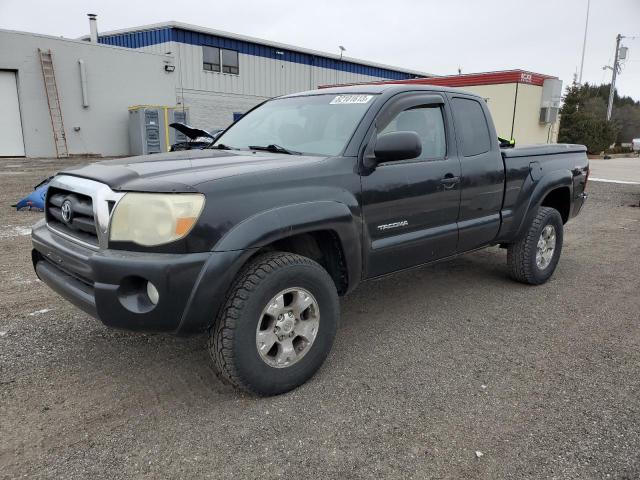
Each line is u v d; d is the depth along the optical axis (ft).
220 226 8.67
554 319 14.07
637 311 14.79
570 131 122.21
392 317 14.07
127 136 76.84
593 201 38.91
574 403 9.72
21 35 64.75
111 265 8.48
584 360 11.57
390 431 8.76
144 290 8.70
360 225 10.88
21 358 11.16
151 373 10.62
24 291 15.40
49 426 8.74
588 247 23.26
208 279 8.50
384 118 11.91
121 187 8.83
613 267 19.65
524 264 16.37
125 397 9.71
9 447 8.17
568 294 16.25
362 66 117.70
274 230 9.13
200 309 8.58
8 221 25.55
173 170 9.61
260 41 94.99
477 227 14.20
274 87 100.32
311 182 10.08
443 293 16.20
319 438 8.54
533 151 16.30
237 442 8.39
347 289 11.06
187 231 8.41
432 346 12.21
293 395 9.87
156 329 8.66
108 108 74.18
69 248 9.52
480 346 12.25
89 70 71.41
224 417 9.09
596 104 174.91
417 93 12.98
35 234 10.84
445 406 9.56
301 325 9.96
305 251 11.14
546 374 10.87
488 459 8.06
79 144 72.13
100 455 8.02
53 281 10.06
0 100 65.21
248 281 9.04
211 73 89.86
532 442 8.49
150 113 72.79
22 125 66.90
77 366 10.87
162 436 8.53
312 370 10.23
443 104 13.60
